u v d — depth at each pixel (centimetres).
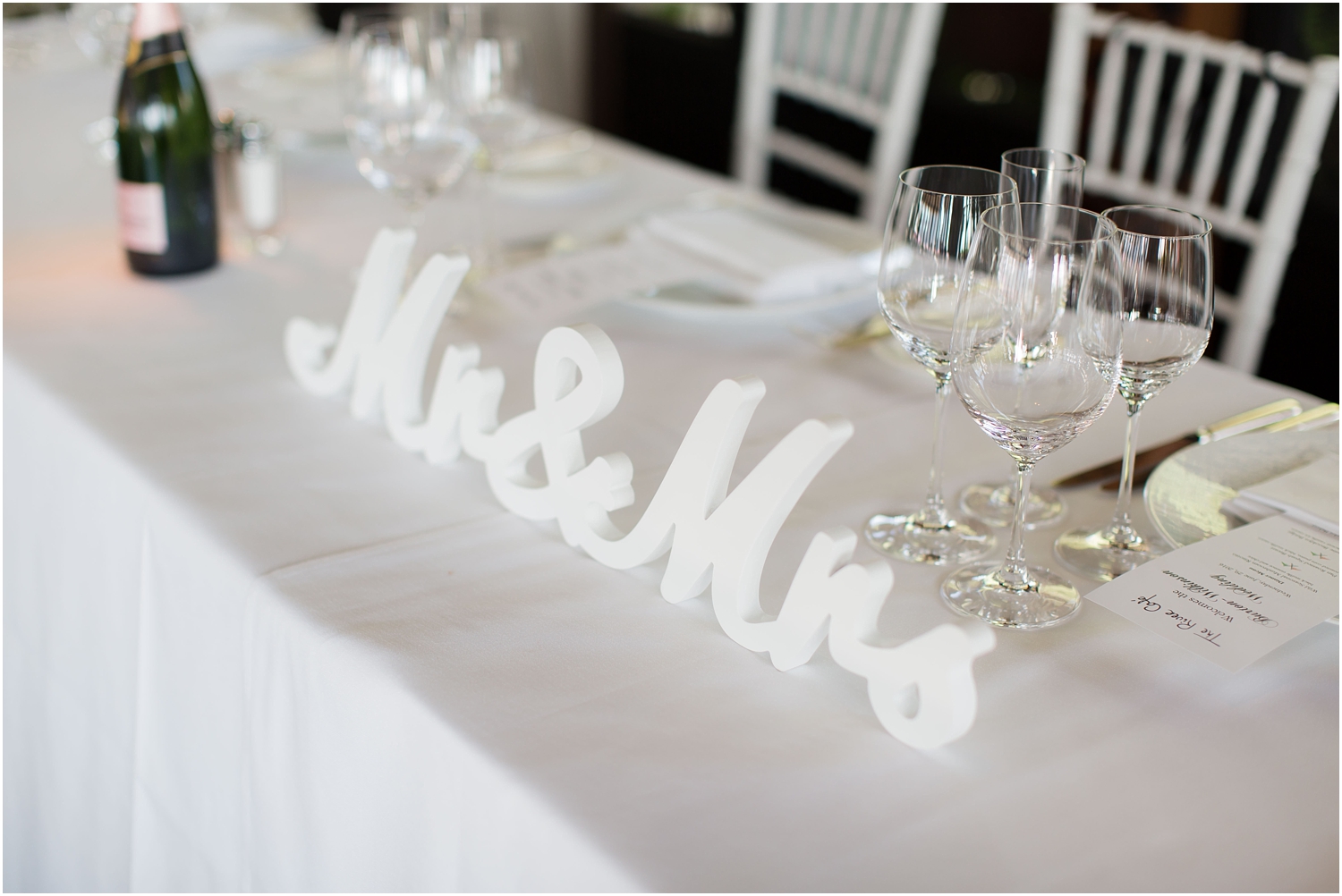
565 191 146
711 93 347
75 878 106
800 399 98
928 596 71
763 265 114
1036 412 63
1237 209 153
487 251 127
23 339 105
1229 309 156
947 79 316
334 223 139
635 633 68
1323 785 57
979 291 62
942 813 55
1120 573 73
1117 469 86
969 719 57
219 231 124
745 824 54
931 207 71
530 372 102
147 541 83
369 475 86
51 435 94
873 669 60
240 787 79
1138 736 60
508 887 57
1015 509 78
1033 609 69
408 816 64
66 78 194
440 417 85
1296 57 240
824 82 199
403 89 113
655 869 51
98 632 94
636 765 57
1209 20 255
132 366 102
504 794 56
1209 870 52
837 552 62
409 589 72
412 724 61
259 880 79
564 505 76
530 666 65
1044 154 88
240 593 73
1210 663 66
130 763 93
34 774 108
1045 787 57
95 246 129
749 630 66
